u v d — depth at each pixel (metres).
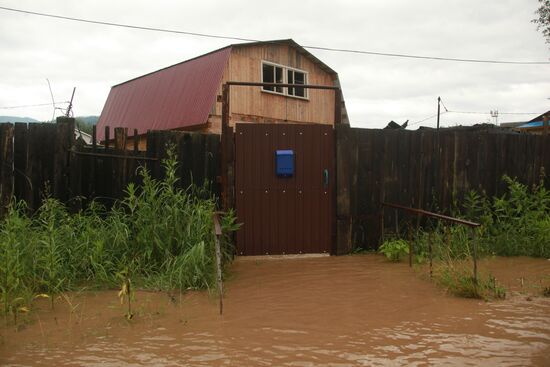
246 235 7.18
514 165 8.34
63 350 3.58
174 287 5.20
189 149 7.03
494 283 5.21
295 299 4.97
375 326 4.12
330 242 7.41
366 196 7.61
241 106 16.44
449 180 8.00
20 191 6.43
